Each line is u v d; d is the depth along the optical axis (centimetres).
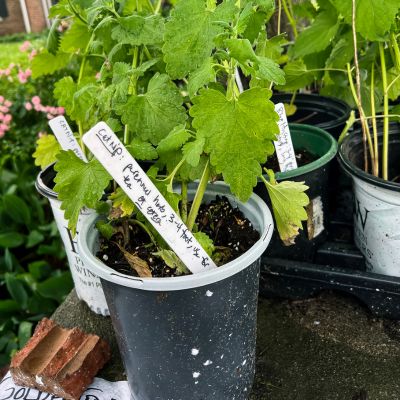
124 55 85
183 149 68
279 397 87
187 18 65
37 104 167
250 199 83
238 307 74
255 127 64
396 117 101
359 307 105
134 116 72
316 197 102
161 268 74
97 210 81
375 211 96
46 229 160
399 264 98
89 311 111
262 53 90
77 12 90
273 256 106
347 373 91
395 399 85
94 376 92
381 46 97
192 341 72
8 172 169
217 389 78
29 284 139
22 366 88
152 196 68
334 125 116
